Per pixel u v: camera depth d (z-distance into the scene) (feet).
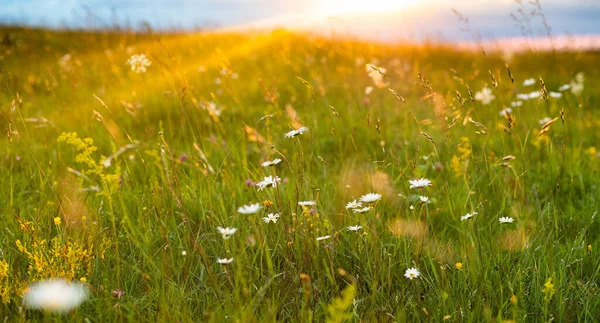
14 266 8.98
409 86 26.58
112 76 30.40
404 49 39.91
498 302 8.58
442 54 38.91
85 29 49.93
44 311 7.92
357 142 18.54
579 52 19.24
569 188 14.23
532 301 8.61
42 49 42.19
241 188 12.71
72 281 8.63
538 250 9.98
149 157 16.43
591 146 18.21
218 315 7.98
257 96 27.71
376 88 22.86
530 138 18.54
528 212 11.60
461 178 13.76
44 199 12.41
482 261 9.57
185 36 46.75
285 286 8.94
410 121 19.69
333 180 14.01
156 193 11.66
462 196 12.70
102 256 9.27
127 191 13.08
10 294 8.34
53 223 10.75
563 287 8.90
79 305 8.16
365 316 8.27
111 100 24.59
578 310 8.50
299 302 8.57
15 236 10.46
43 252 9.02
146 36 45.37
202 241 10.27
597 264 9.78
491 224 11.50
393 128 19.54
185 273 9.06
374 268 9.38
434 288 8.84
